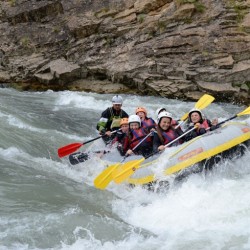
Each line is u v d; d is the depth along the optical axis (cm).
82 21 1822
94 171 885
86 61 1756
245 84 1520
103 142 989
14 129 1096
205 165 739
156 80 1614
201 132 818
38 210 659
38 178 797
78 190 762
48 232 595
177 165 736
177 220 642
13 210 652
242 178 746
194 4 1678
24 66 1833
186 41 1611
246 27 1598
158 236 600
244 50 1562
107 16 1809
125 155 840
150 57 1653
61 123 1271
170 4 1736
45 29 1909
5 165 842
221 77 1527
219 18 1638
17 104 1460
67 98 1606
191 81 1567
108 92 1686
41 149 997
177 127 860
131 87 1686
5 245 554
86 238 588
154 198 727
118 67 1684
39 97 1627
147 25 1720
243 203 656
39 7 1927
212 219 629
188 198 693
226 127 809
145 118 945
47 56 1858
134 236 598
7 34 1975
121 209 697
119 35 1762
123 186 795
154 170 754
